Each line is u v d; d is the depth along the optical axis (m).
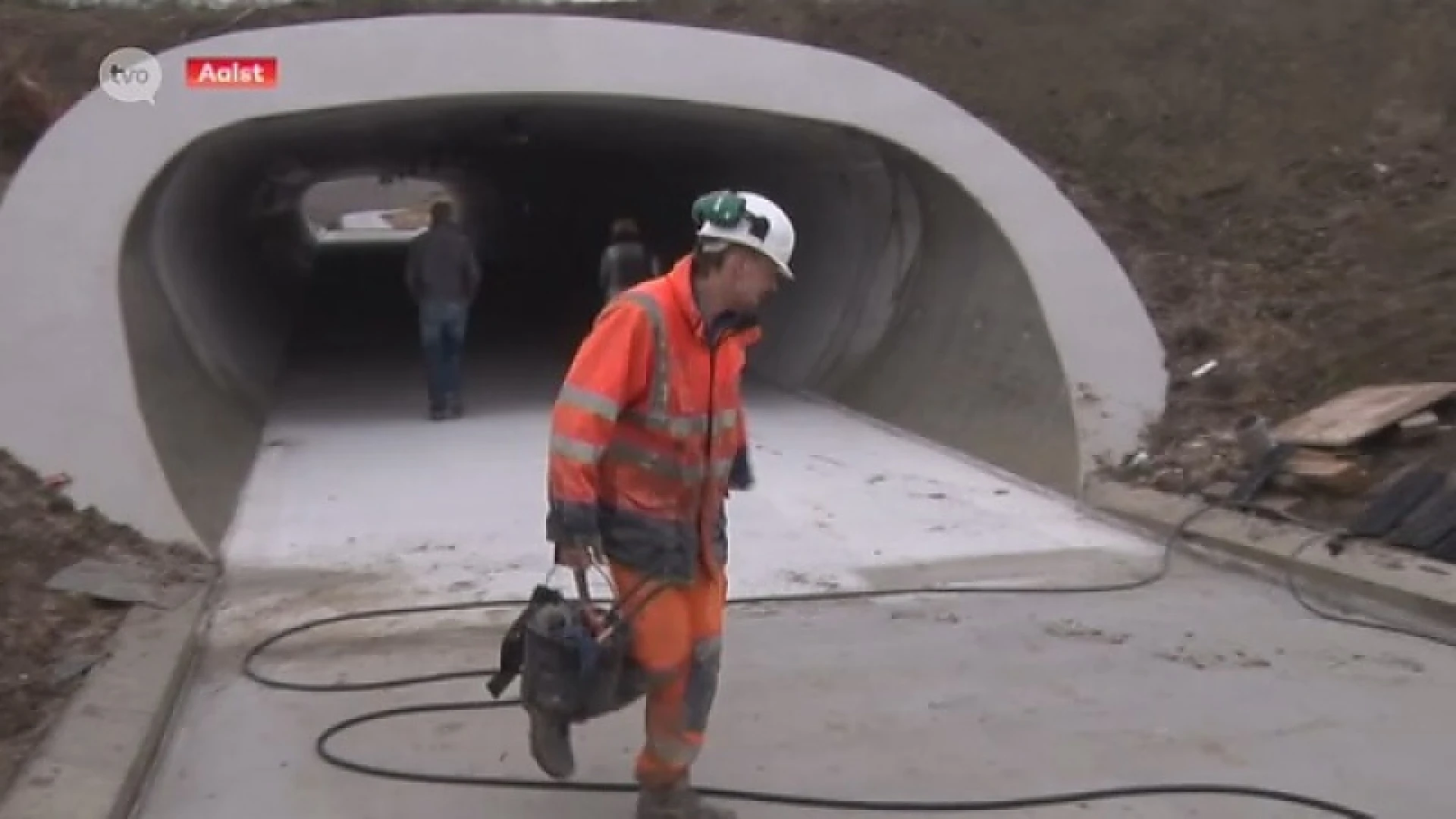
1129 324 11.53
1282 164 13.13
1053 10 15.51
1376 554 8.00
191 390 11.88
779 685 6.50
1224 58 14.59
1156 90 14.17
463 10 12.88
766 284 4.58
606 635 4.57
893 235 15.02
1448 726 5.87
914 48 14.60
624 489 4.59
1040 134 13.66
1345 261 11.83
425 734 5.95
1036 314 11.73
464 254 14.02
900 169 13.70
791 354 17.19
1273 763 5.52
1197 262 12.30
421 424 13.95
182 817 5.17
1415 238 11.80
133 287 10.93
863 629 7.37
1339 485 8.89
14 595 7.26
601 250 25.97
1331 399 10.28
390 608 7.80
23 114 11.80
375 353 19.38
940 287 13.84
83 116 10.59
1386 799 5.16
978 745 5.74
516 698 6.35
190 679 6.72
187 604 7.70
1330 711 6.08
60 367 9.32
